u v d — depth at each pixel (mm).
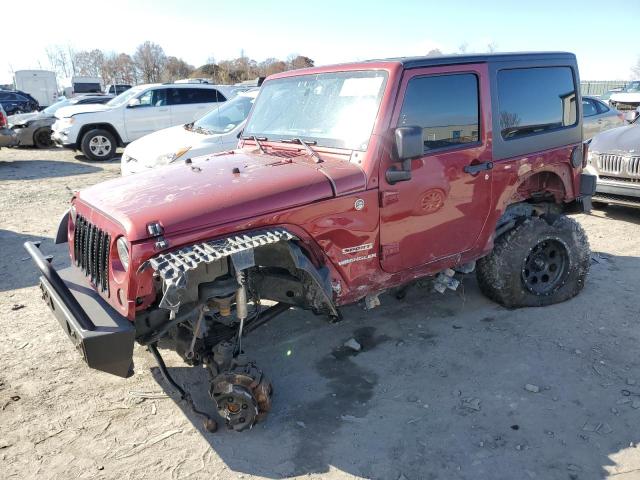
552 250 4703
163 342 3654
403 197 3561
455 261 4047
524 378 3662
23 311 4902
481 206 4039
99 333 2730
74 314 2865
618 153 7129
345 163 3455
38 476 2896
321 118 3814
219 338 3379
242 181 3195
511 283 4508
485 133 3953
